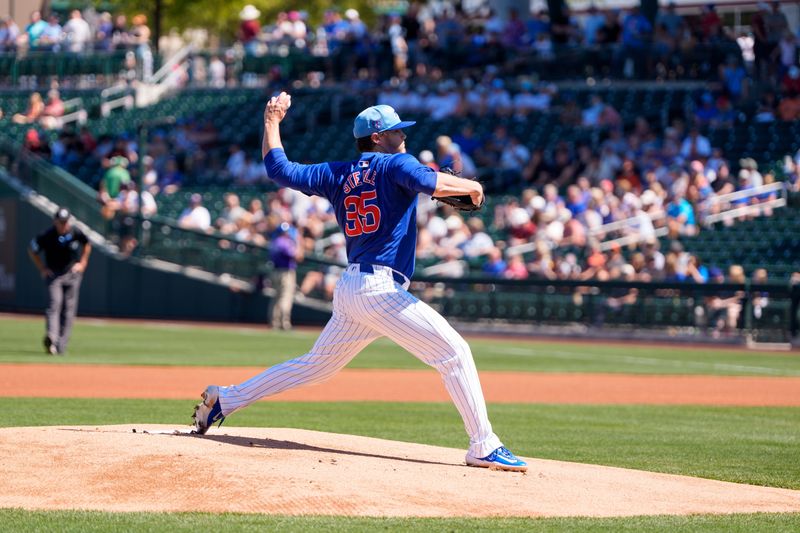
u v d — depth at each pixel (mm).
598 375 58594
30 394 44906
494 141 101062
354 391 49781
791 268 83562
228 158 114188
